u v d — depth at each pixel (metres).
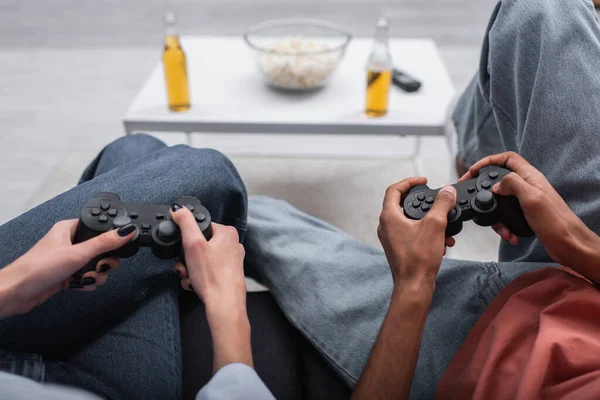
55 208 0.77
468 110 1.14
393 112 1.49
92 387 0.70
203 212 0.65
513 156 0.77
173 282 0.84
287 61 1.49
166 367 0.75
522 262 0.84
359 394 0.66
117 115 2.28
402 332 0.65
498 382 0.64
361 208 1.71
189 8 3.24
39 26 3.03
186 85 1.46
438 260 0.66
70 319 0.74
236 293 0.58
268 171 1.85
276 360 0.83
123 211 0.65
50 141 2.11
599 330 0.64
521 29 0.86
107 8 3.24
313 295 0.86
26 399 0.53
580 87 0.79
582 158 0.77
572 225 0.67
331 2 3.33
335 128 1.45
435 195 0.74
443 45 2.85
